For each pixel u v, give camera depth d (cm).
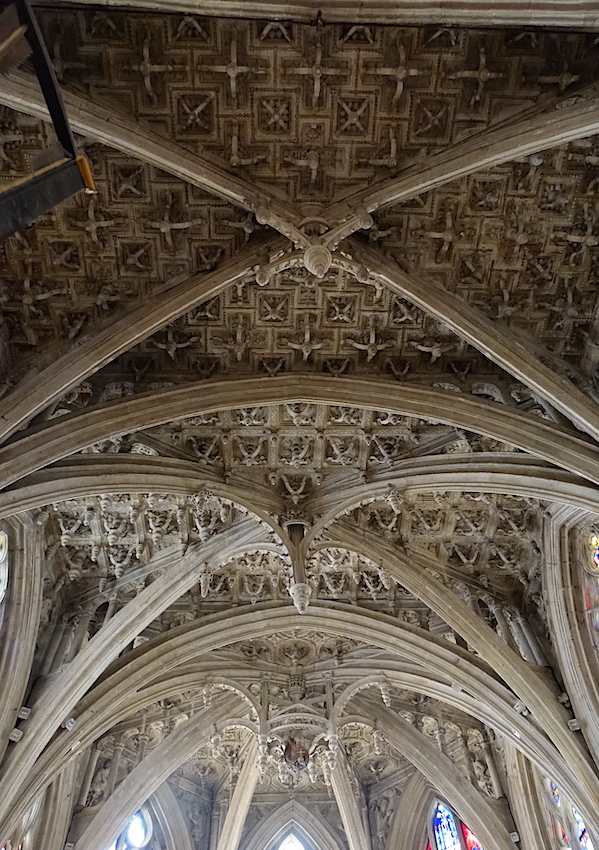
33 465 1133
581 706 1614
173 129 1086
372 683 1989
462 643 1864
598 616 1636
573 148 1131
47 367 1167
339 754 2330
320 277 1124
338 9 934
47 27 985
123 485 1381
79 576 1748
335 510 1526
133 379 1336
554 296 1287
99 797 1967
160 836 2270
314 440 1514
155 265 1218
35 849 1781
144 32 996
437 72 1045
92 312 1230
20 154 1057
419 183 1100
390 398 1349
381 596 1872
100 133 1024
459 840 2202
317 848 2445
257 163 1126
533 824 1931
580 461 1258
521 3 911
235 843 2241
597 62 1045
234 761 2350
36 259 1178
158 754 2033
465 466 1463
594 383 1285
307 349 1345
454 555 1797
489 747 2117
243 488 1523
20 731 1484
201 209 1173
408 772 2355
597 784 1536
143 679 1712
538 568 1759
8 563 1540
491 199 1183
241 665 2009
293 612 1844
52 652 1642
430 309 1246
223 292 1270
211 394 1317
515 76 1055
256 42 1012
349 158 1130
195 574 1625
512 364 1266
